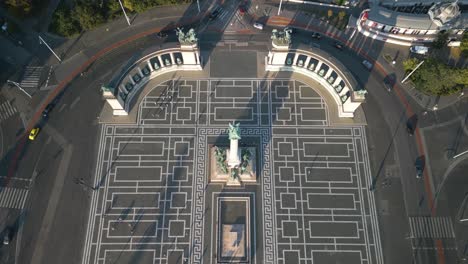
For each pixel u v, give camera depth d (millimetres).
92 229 82375
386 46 103875
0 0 105375
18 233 81938
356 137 92625
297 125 93938
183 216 83812
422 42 103250
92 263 79562
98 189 86250
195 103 96375
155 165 88938
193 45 90000
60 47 101875
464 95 97750
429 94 97688
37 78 98188
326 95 97438
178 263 79625
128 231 82250
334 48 103062
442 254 81375
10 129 92438
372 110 95750
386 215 84500
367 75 100000
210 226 82938
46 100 95875
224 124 93938
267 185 87062
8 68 99250
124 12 101062
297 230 82938
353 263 80312
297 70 99375
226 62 101375
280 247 81375
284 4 108250
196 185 86875
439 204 85750
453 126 94188
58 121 93562
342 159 90125
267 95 97562
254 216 84000
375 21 100062
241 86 98562
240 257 80250
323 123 94188
